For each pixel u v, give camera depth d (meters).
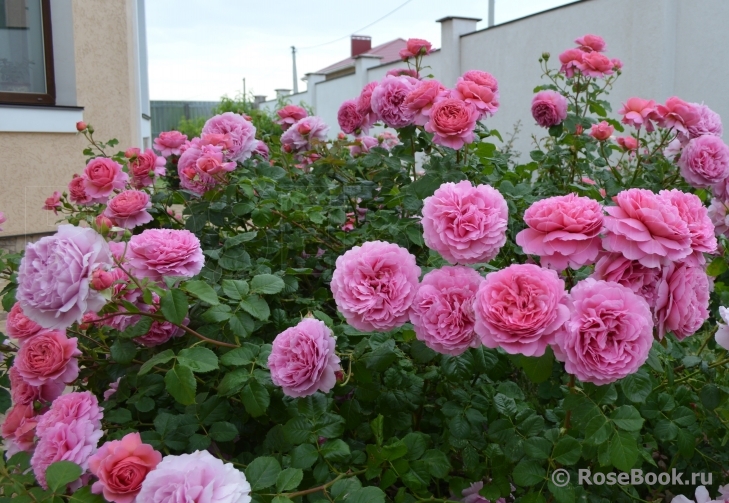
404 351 1.51
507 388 1.33
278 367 1.17
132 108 5.23
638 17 6.25
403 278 1.17
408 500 1.21
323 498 1.14
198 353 1.22
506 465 1.26
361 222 2.34
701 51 5.76
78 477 1.05
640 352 1.01
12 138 4.47
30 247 1.11
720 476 1.59
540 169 2.64
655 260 1.07
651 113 2.21
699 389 1.54
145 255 1.33
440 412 1.47
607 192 2.28
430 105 1.83
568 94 2.72
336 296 1.20
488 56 8.55
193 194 2.09
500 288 1.06
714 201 2.11
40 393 1.45
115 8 4.82
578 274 1.32
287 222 1.99
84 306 1.08
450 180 1.86
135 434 1.07
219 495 0.89
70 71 4.78
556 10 7.30
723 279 2.11
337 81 12.92
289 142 2.53
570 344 1.01
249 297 1.36
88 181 2.08
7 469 1.21
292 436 1.18
